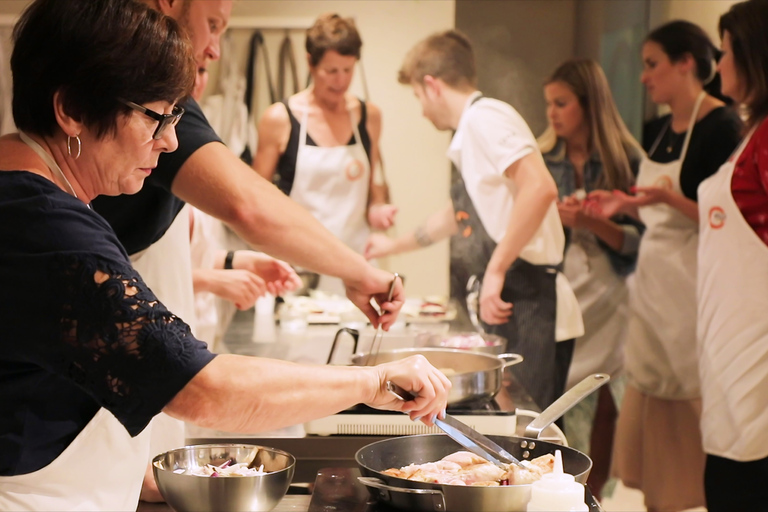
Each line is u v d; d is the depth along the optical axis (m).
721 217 2.74
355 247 3.76
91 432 1.05
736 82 2.80
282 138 3.69
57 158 0.99
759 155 2.62
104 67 0.92
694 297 3.56
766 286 2.63
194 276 2.32
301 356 2.61
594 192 3.64
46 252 0.90
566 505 0.96
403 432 1.58
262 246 1.46
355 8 3.66
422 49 3.67
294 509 1.17
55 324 0.90
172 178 1.40
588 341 3.68
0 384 0.97
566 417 3.69
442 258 3.75
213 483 1.00
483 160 3.69
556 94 3.64
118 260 0.92
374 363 1.73
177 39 0.99
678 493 3.61
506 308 3.71
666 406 3.62
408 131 3.72
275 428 0.98
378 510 1.12
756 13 2.72
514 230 3.68
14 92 0.97
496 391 1.64
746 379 2.66
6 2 3.19
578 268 3.67
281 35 3.66
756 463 2.66
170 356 0.91
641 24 3.56
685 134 3.53
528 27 3.64
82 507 1.06
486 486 1.02
